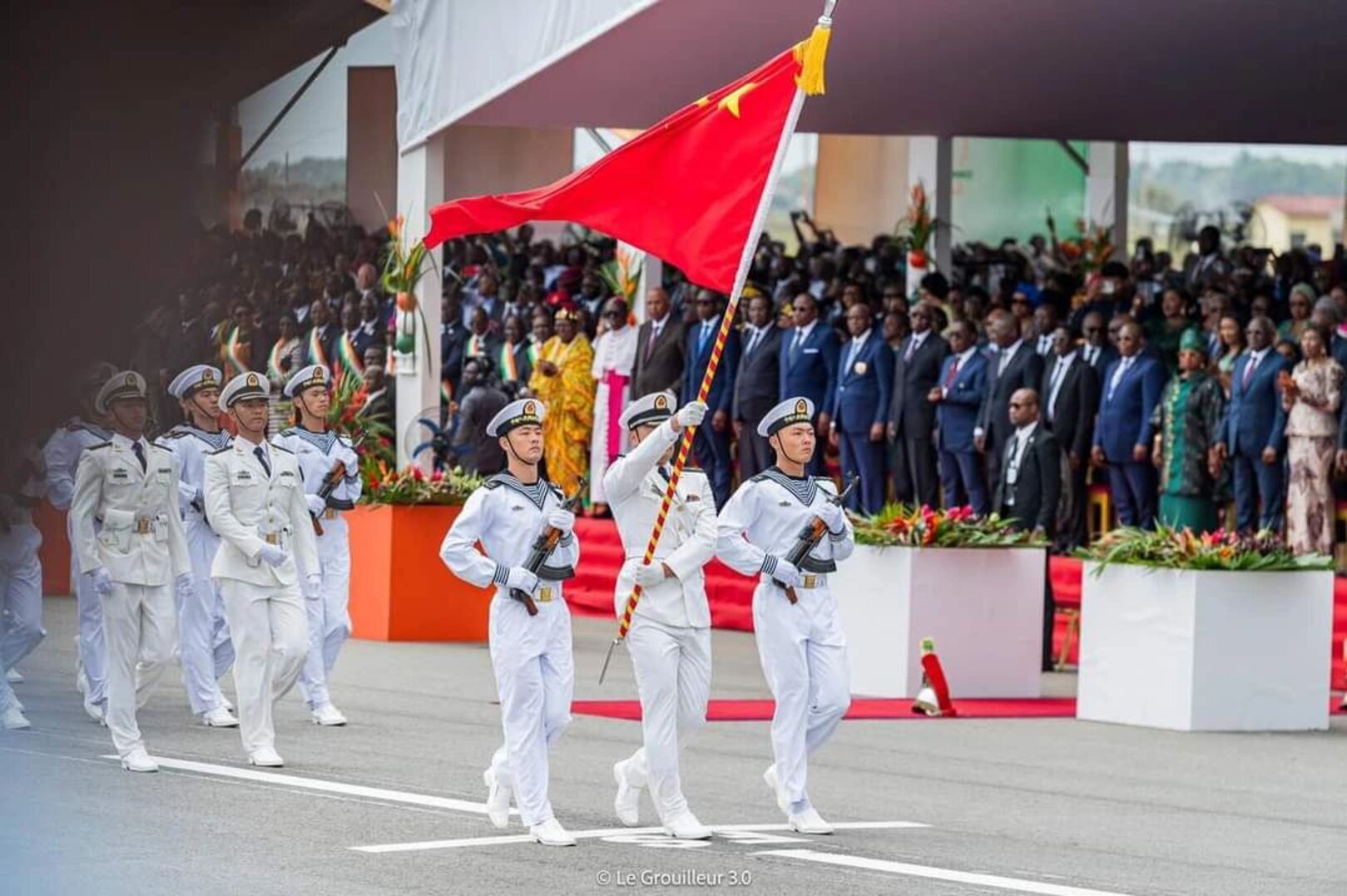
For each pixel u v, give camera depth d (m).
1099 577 21.44
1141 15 25.22
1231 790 16.47
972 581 22.98
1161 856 12.93
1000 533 23.34
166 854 11.55
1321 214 78.25
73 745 16.86
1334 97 31.27
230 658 19.28
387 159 36.78
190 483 19.41
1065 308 32.72
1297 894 11.64
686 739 13.23
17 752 16.19
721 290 13.96
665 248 14.13
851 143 45.59
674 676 12.89
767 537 13.52
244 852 11.73
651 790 12.98
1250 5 24.61
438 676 23.02
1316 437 25.12
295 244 35.12
